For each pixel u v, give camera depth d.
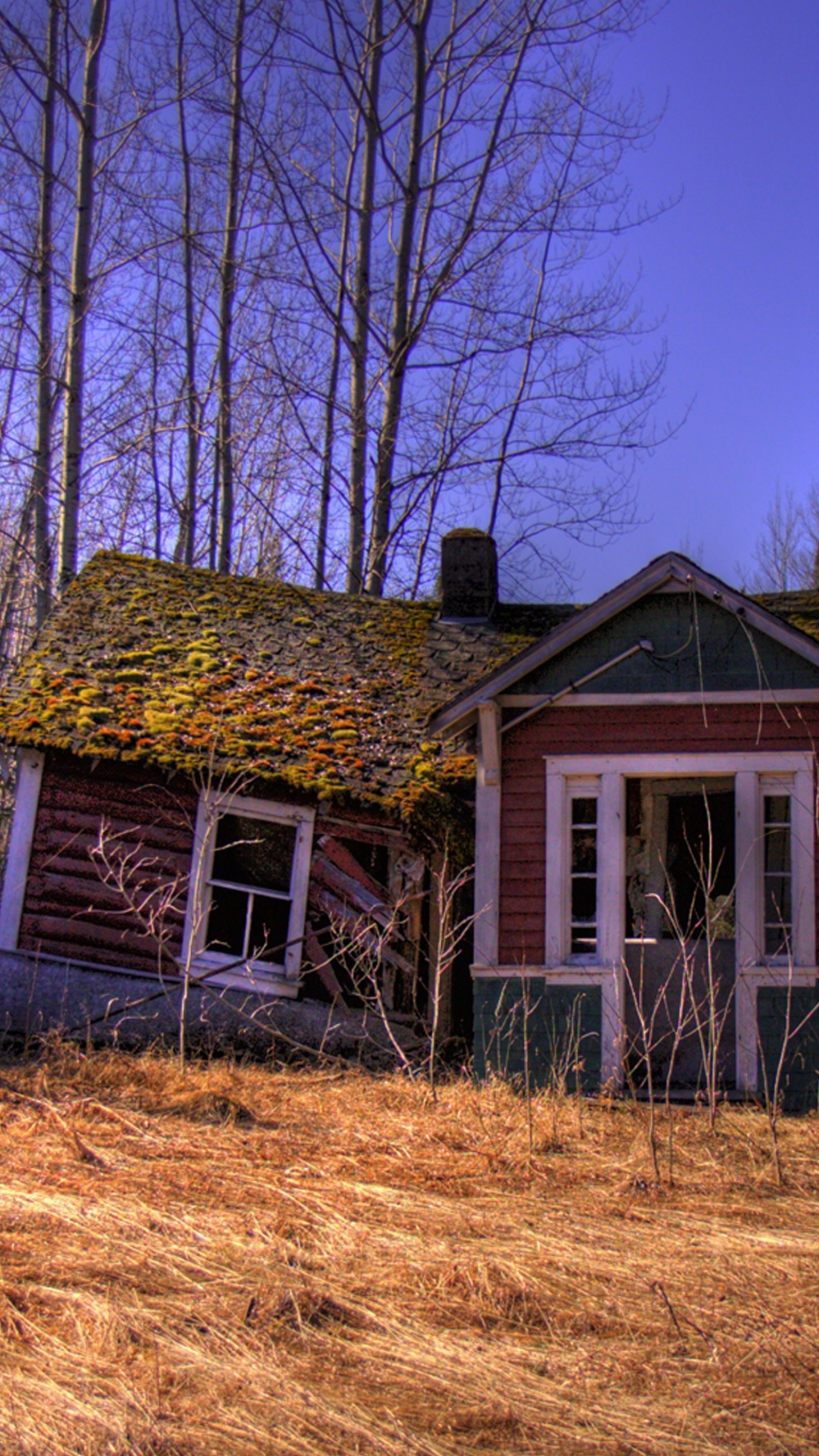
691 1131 9.84
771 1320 6.02
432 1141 9.33
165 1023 13.44
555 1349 5.72
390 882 13.98
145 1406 4.92
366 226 25.19
